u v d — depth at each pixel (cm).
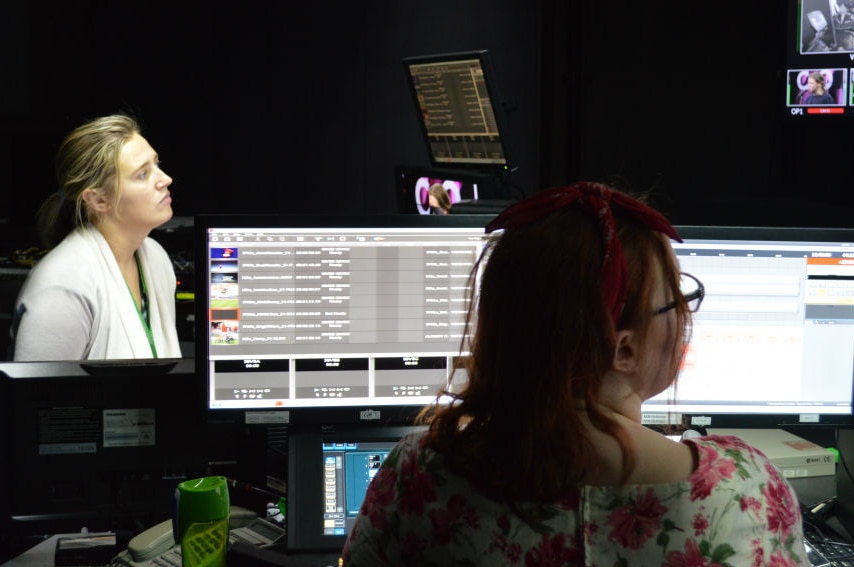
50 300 223
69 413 173
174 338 253
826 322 171
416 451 92
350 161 634
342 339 168
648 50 572
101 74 627
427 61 375
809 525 172
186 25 626
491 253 90
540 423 84
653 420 173
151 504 177
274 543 169
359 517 95
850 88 432
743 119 552
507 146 371
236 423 169
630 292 86
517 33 602
